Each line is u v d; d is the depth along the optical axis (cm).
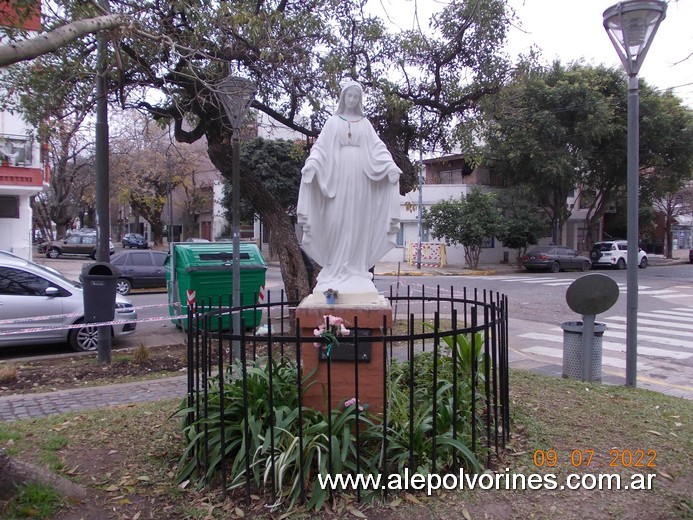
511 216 2836
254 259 1152
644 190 3116
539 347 1030
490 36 1062
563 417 527
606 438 475
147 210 4150
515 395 600
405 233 3369
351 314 434
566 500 369
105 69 866
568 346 719
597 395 610
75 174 2988
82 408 617
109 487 385
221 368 377
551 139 2609
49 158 2261
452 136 1223
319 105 938
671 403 592
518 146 2617
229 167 1038
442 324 1112
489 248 3281
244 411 373
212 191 4034
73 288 994
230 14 840
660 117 2700
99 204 869
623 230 4144
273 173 2598
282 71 932
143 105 1023
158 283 1934
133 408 579
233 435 403
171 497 373
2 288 934
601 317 1425
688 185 3862
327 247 481
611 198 3331
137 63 866
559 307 1557
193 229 5028
